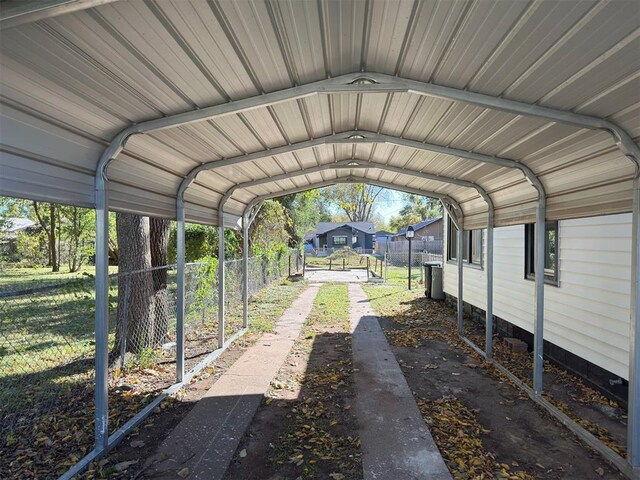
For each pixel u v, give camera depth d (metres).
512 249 6.70
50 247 20.02
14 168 2.32
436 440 3.39
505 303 6.95
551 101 2.74
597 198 3.36
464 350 6.18
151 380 4.80
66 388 4.48
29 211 21.16
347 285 15.01
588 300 4.59
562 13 1.86
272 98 3.12
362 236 46.44
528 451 3.22
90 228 18.17
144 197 3.97
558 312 5.22
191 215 5.27
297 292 13.00
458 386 4.66
